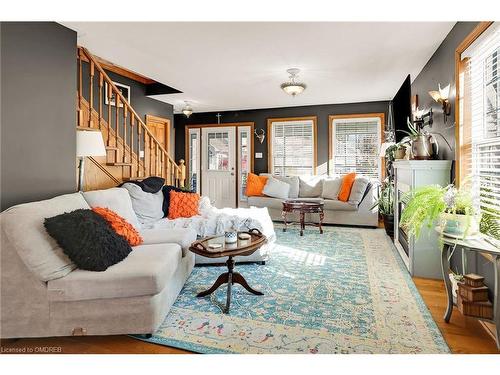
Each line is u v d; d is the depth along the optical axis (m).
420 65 3.83
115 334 1.85
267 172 7.05
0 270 1.80
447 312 2.10
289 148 6.86
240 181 7.30
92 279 1.80
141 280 1.82
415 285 2.75
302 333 1.96
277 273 3.05
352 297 2.49
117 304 1.84
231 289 2.61
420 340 1.88
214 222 3.36
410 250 2.97
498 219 2.08
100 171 3.62
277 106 6.73
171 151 6.40
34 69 2.45
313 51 3.34
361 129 6.33
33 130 2.45
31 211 1.87
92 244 1.87
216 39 3.01
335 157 6.51
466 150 2.62
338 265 3.29
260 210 4.03
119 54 3.45
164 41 3.06
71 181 2.83
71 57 2.80
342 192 5.59
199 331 2.00
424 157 3.16
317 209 4.82
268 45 3.16
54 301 1.81
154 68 3.94
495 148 2.26
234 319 2.15
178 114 7.73
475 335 1.94
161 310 1.98
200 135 7.58
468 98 2.61
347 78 4.43
